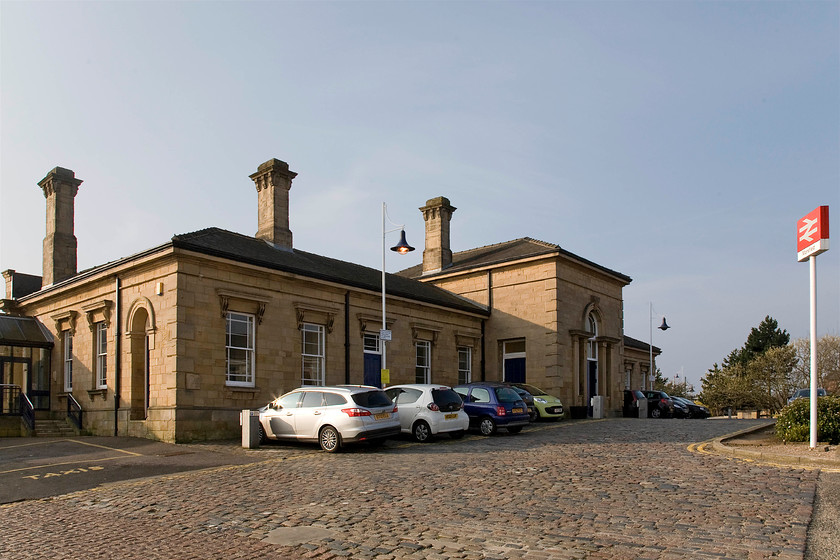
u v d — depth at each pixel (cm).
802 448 1384
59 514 1045
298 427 1708
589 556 725
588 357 3231
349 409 1622
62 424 2333
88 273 2314
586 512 922
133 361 2120
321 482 1216
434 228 3534
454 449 1661
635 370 5066
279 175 2609
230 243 2289
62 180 2783
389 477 1245
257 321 2166
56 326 2555
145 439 1952
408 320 2784
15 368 2491
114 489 1223
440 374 2925
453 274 3350
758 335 7588
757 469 1203
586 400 3092
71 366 2484
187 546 831
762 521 838
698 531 802
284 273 2231
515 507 968
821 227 1345
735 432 1841
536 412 2578
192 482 1261
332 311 2433
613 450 1555
